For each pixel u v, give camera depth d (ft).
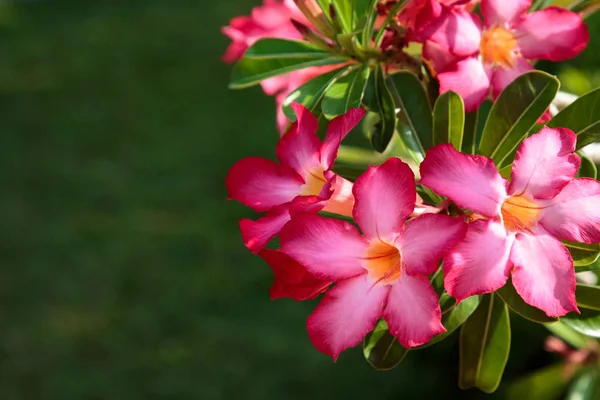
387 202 2.07
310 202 2.08
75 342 6.63
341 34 2.30
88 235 7.95
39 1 15.52
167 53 12.30
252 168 2.20
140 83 11.30
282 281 2.11
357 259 2.08
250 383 6.00
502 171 2.19
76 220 8.21
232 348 6.36
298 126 2.18
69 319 6.90
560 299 2.04
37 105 10.87
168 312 6.84
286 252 2.08
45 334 6.75
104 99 10.93
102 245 7.77
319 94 2.30
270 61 2.40
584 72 3.03
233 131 9.62
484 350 2.29
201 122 9.93
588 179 2.06
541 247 2.05
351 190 2.17
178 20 13.67
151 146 9.56
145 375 6.23
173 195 8.52
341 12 2.32
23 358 6.53
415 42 2.31
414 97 2.33
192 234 7.80
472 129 2.29
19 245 7.88
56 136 10.00
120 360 6.42
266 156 8.96
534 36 2.24
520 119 2.23
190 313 6.79
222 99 10.46
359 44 2.33
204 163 9.00
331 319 2.08
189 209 8.23
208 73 11.36
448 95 2.23
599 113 2.18
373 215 2.07
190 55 12.12
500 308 2.27
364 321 2.07
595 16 3.00
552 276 2.04
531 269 2.05
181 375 6.19
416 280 2.04
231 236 7.72
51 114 10.59
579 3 2.37
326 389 5.75
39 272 7.48
